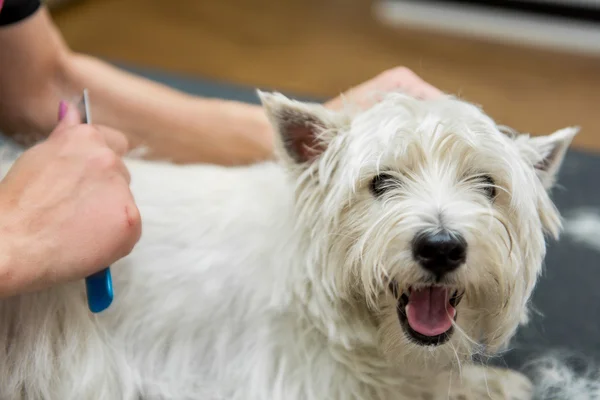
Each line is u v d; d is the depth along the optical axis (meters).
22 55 0.97
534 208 0.74
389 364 0.80
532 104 2.12
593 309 0.95
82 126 0.72
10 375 0.79
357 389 0.80
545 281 1.00
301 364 0.79
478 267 0.70
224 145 1.07
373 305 0.74
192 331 0.81
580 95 2.18
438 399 0.83
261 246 0.81
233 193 0.85
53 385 0.79
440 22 2.60
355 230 0.73
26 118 1.02
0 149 1.00
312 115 0.75
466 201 0.70
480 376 0.85
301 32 2.50
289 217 0.79
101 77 1.04
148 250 0.81
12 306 0.79
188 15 2.60
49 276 0.64
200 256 0.81
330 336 0.77
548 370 0.86
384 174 0.73
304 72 2.23
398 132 0.71
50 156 0.69
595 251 1.05
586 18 2.44
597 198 1.17
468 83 2.22
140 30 2.46
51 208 0.65
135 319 0.81
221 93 1.55
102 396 0.79
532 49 2.48
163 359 0.82
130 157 0.99
